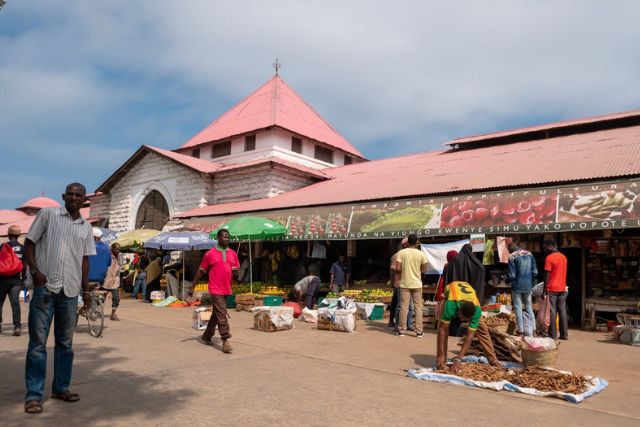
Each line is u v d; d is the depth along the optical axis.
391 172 20.47
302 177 23.45
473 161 18.36
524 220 12.01
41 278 4.86
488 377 6.30
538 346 6.80
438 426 4.57
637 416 5.02
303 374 6.52
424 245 13.18
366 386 5.98
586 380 6.21
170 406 4.94
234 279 19.73
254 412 4.83
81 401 5.04
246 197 23.05
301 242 18.84
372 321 13.23
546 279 10.51
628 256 12.61
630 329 9.94
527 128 20.91
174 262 23.28
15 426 4.27
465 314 6.54
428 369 6.78
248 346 8.61
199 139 28.94
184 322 11.83
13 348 7.83
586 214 11.17
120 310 14.63
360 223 15.29
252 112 28.64
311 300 13.88
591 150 15.11
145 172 27.55
